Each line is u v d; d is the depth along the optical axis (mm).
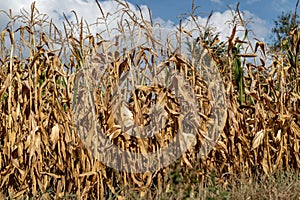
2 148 3977
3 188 3848
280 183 3686
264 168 4012
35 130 3609
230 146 4098
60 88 4000
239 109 4176
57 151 3795
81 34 3828
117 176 3566
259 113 4227
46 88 3971
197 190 3326
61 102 3746
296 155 4270
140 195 3375
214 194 3211
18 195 3559
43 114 3758
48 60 3828
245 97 4609
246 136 4215
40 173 3574
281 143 4152
